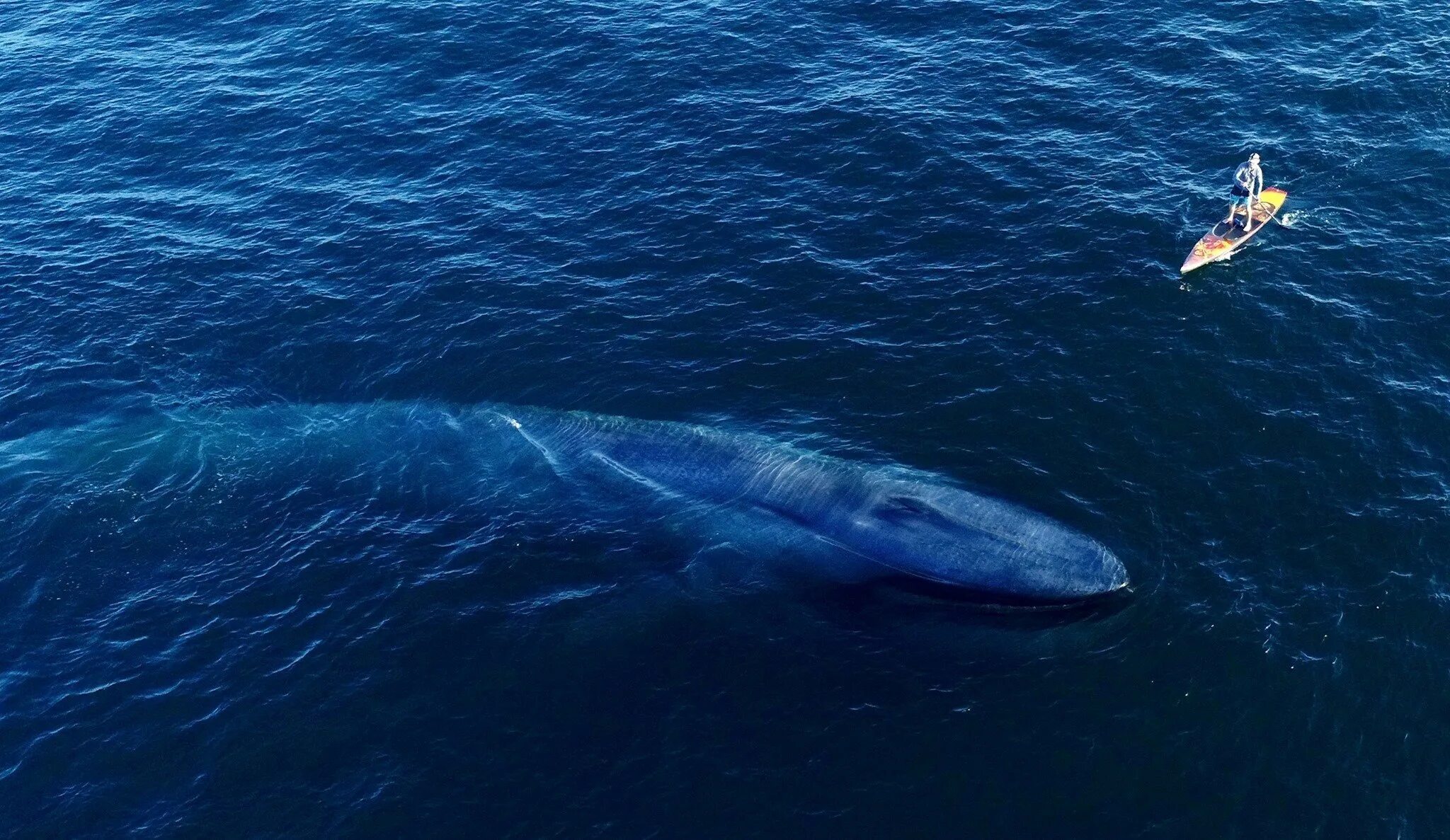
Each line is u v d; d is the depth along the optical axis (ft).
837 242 189.06
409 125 222.28
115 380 174.09
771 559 136.46
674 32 240.73
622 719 125.18
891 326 172.76
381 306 183.73
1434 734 118.01
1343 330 166.50
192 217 204.74
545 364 170.81
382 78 235.40
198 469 158.51
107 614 140.26
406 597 139.64
